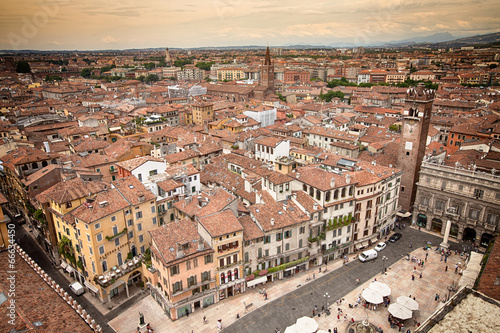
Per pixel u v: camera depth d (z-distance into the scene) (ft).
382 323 224.94
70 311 176.45
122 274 245.24
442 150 400.06
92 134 489.67
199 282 232.53
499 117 532.73
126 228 251.60
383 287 239.91
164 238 232.53
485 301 112.27
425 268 279.69
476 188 302.66
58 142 444.55
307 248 274.36
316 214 272.31
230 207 261.24
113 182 269.85
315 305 240.94
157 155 412.77
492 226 294.05
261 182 303.68
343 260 293.84
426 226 342.23
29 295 181.16
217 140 481.87
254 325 223.30
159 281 235.61
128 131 529.86
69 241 258.57
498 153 359.25
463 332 102.01
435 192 329.11
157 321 226.99
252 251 252.21
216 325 222.69
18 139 445.78
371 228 310.04
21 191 328.29
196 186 328.08
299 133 540.93
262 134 494.18
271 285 262.47
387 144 433.89
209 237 232.73
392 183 325.83
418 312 232.32
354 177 296.30
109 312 235.81
